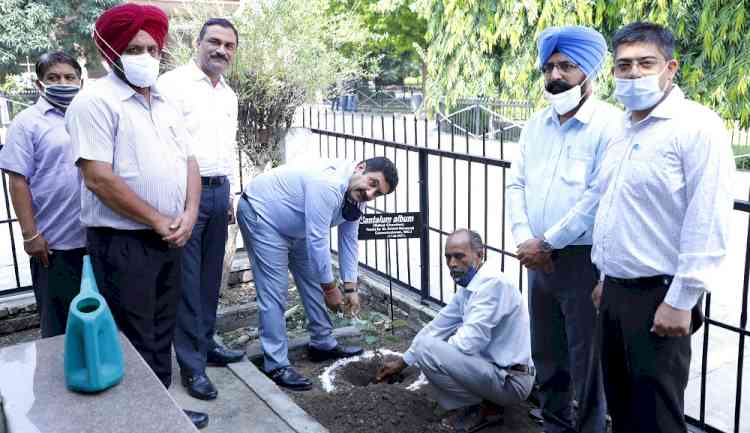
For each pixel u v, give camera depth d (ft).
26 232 11.45
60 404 7.29
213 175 12.53
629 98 8.04
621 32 8.10
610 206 8.52
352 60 23.02
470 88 46.93
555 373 11.10
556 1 38.91
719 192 7.46
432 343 11.82
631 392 8.79
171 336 10.46
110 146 9.20
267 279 13.67
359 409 12.47
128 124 9.34
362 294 18.48
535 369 11.49
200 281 12.87
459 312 12.76
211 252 12.84
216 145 12.58
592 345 10.32
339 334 16.11
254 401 12.45
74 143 9.11
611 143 8.75
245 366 13.76
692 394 12.89
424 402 12.91
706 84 34.60
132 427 6.86
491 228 26.32
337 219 13.35
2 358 8.34
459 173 36.29
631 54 7.89
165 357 10.39
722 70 33.94
